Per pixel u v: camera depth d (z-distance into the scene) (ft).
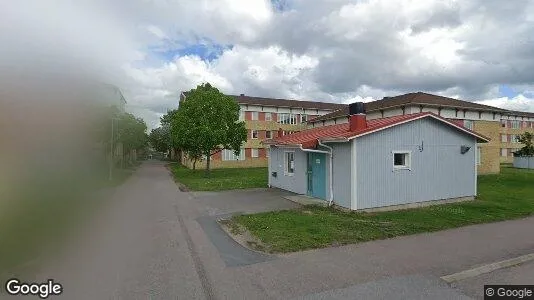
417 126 37.45
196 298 14.44
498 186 57.47
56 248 20.89
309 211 34.60
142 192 50.88
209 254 20.59
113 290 15.24
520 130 179.01
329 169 38.45
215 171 105.29
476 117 84.99
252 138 135.33
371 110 88.63
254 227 27.27
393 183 35.86
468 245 22.39
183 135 83.41
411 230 26.32
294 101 153.79
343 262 19.04
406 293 14.90
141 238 23.95
